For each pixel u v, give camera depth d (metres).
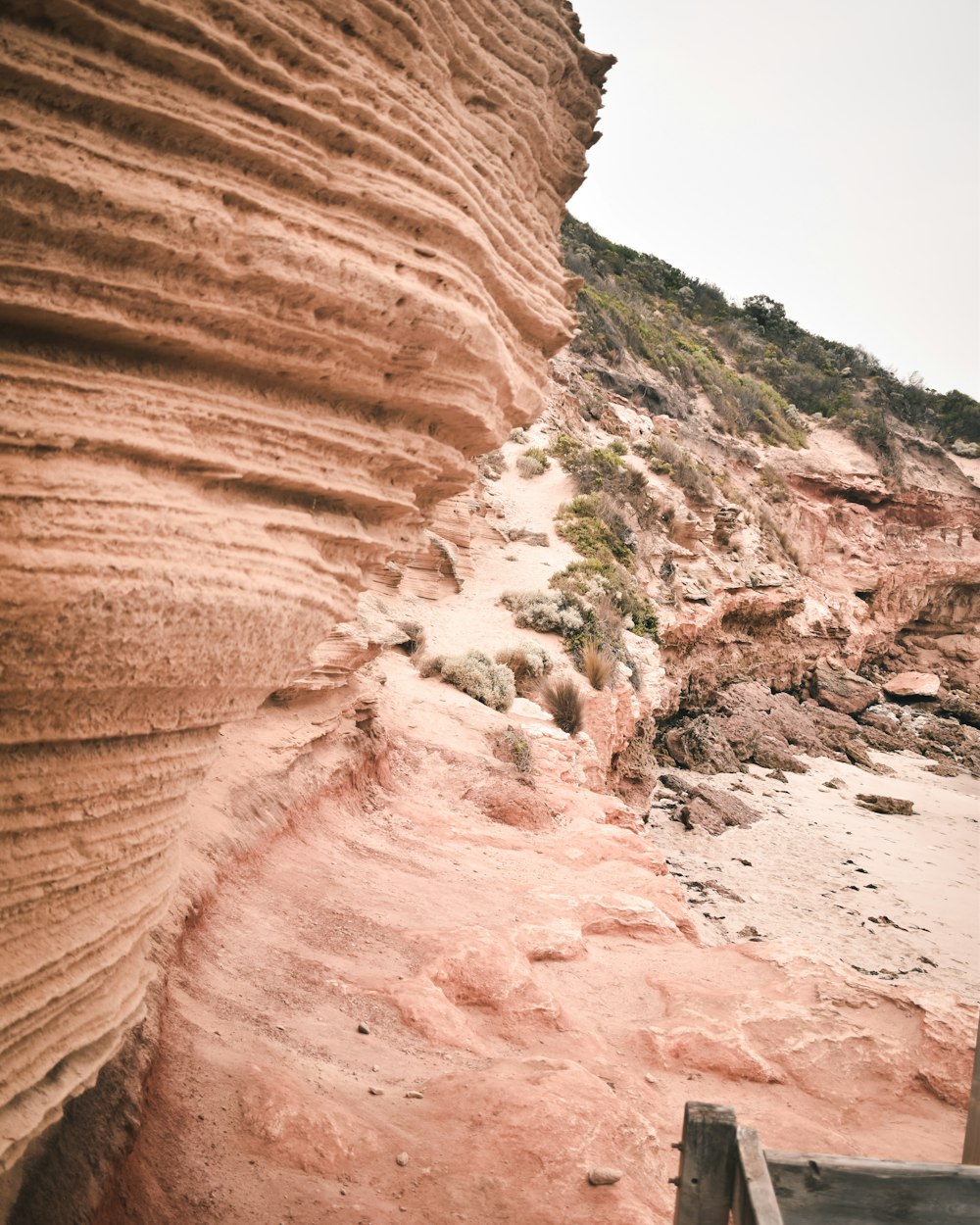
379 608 19.17
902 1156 5.72
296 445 3.96
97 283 2.99
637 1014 7.36
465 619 22.30
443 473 5.27
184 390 3.41
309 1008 5.84
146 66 3.06
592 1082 5.23
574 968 8.01
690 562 33.06
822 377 64.31
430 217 4.10
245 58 3.27
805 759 29.77
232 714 3.89
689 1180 2.94
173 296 3.20
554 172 5.69
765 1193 2.69
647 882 10.34
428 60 4.21
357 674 12.91
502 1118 4.72
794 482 48.69
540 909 8.96
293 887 7.64
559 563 26.81
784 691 36.75
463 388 4.62
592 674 20.55
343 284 3.71
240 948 6.21
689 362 53.84
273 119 3.48
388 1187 4.15
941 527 50.03
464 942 7.36
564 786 14.44
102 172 2.91
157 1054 4.23
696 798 22.59
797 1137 5.75
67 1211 3.06
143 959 4.21
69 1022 3.36
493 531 27.59
